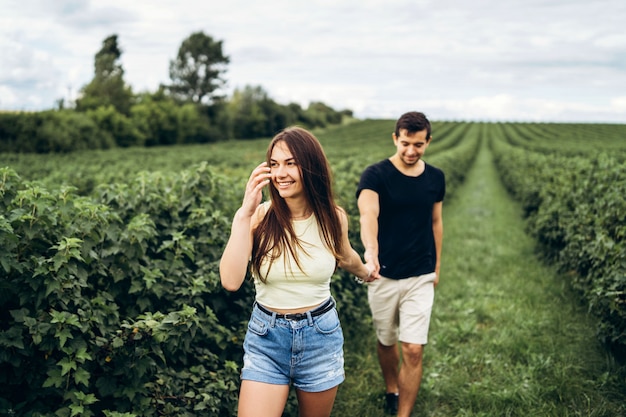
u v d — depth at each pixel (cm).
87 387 269
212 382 309
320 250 237
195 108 7044
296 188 231
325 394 240
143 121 5641
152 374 289
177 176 473
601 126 10912
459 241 996
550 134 8144
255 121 7981
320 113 11756
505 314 578
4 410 248
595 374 427
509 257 855
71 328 258
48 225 284
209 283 341
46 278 258
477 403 392
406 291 352
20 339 246
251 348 237
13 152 3772
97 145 4550
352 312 509
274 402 229
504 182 2262
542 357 454
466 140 6931
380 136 8756
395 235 350
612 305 417
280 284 234
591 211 662
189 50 8162
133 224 321
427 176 358
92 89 6225
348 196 649
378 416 375
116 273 310
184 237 354
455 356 479
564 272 718
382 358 379
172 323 286
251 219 244
